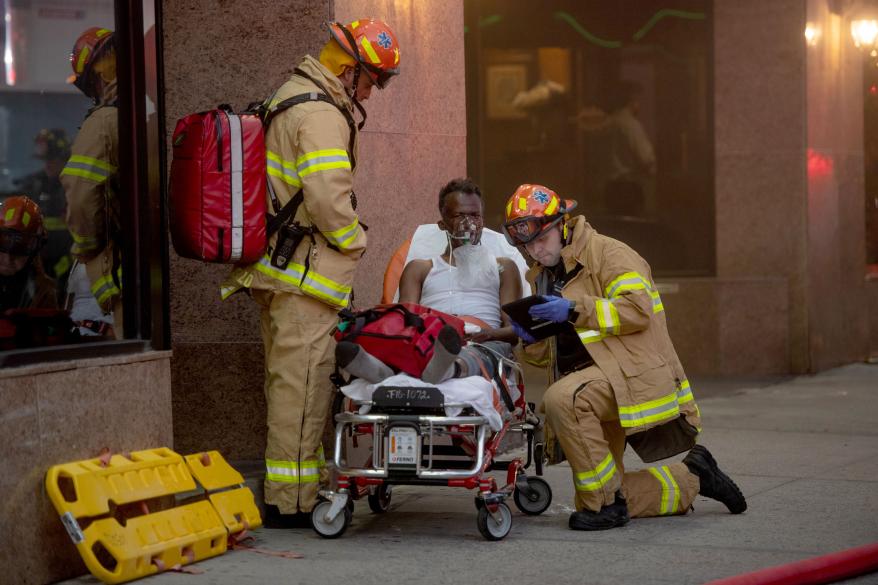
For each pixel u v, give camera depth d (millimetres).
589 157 18344
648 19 18172
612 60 18281
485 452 8438
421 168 11773
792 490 10008
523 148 18328
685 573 7527
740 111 17953
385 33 8805
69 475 7312
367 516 9281
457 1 12312
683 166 18250
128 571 7316
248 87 10531
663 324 8867
